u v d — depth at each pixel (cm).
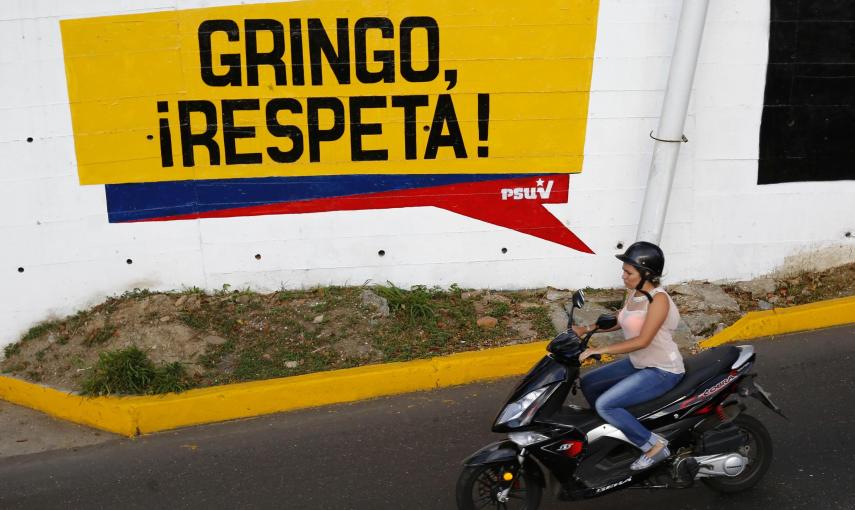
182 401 643
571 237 806
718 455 471
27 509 543
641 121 780
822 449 546
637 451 475
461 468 552
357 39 753
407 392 675
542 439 454
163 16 741
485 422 616
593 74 768
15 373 730
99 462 600
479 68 762
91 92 749
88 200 769
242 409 652
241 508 523
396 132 773
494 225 798
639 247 465
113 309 773
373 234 795
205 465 582
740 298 795
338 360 698
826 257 824
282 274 798
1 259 770
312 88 761
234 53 751
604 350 452
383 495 525
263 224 786
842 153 802
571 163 788
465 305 780
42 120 750
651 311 458
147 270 788
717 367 475
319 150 773
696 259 813
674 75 721
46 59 739
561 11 754
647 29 759
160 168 769
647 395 469
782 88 782
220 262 792
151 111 758
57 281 780
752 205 805
